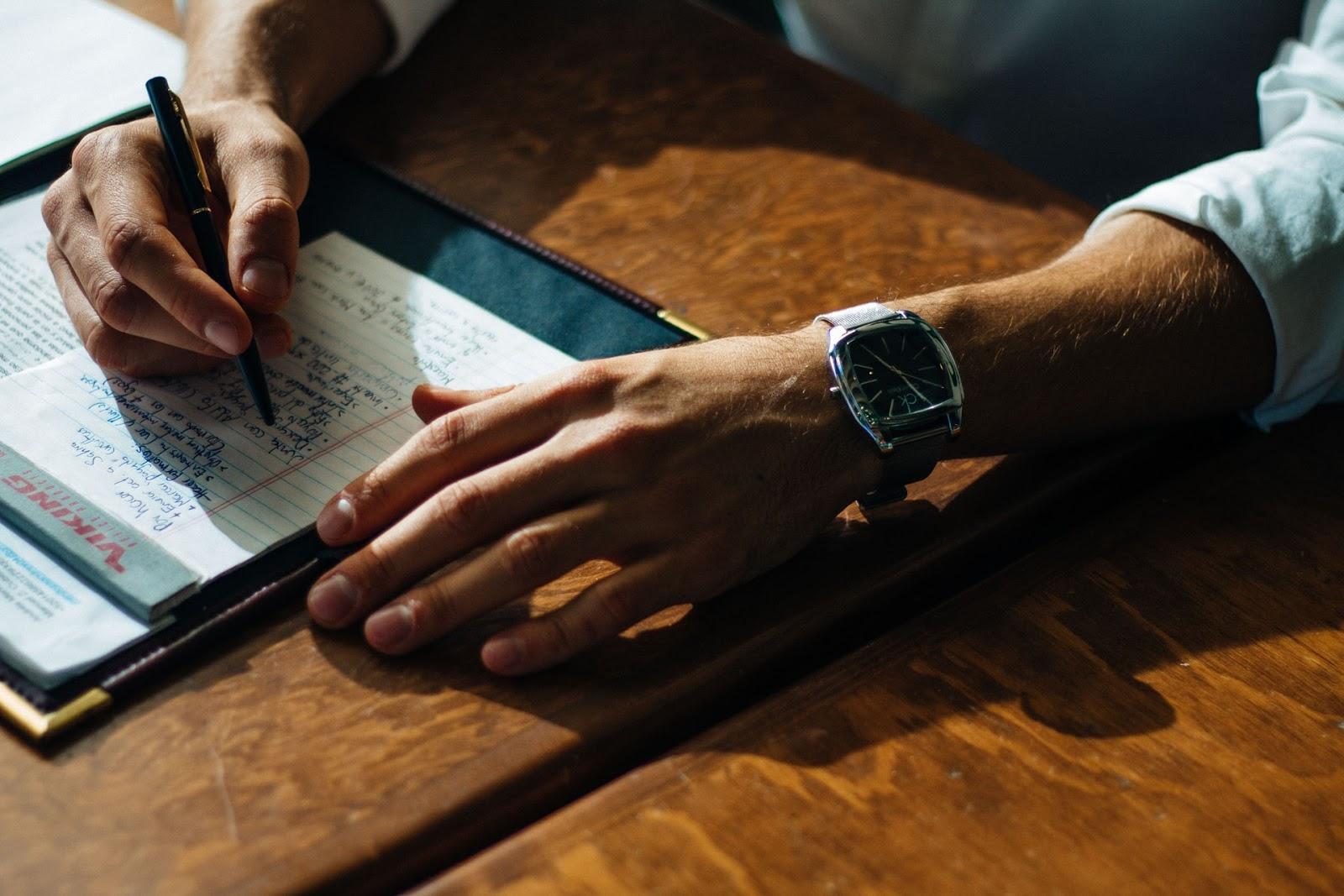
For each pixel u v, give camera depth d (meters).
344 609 0.51
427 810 0.45
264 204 0.62
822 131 0.91
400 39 0.90
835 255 0.79
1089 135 1.25
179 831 0.43
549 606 0.54
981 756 0.48
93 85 0.84
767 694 0.54
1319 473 0.67
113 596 0.51
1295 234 0.68
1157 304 0.67
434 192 0.78
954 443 0.60
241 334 0.57
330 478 0.58
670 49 0.99
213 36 0.81
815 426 0.57
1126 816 0.46
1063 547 0.60
